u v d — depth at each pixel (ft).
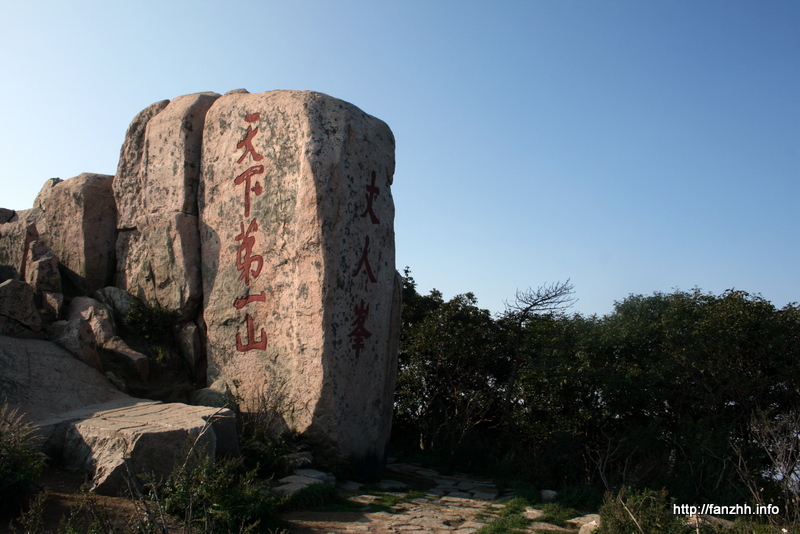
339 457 30.53
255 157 35.53
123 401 28.94
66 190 42.65
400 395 53.83
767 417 32.53
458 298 55.62
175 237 37.42
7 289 31.27
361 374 32.58
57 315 35.53
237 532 18.53
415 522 23.13
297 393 31.60
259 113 35.99
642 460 32.94
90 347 31.73
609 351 42.93
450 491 32.63
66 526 16.02
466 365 52.80
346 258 32.65
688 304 46.68
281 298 33.12
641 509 20.31
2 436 19.20
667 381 39.52
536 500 29.43
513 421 44.73
